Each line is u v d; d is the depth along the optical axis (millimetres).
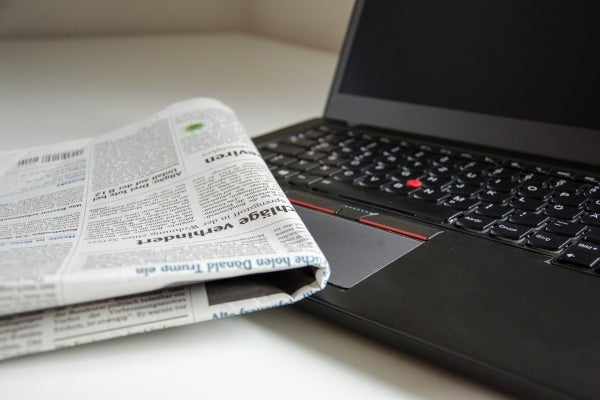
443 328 325
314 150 583
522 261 382
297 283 358
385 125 636
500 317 330
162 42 1247
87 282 326
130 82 958
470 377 314
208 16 1359
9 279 324
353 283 369
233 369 332
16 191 478
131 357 342
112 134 566
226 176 438
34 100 856
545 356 301
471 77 599
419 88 629
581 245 393
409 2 657
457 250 398
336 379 324
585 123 525
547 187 479
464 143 581
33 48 1164
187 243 368
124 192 448
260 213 389
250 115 812
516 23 583
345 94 679
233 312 342
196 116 549
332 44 1184
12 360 339
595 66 531
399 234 422
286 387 318
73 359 341
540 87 557
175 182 446
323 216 455
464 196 472
